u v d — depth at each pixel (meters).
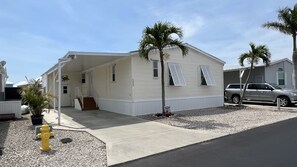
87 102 17.98
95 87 18.44
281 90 17.47
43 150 6.34
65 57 11.27
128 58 13.31
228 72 25.17
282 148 6.20
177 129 9.09
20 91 13.38
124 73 13.77
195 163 5.25
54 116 13.39
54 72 17.34
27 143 7.28
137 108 13.09
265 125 9.70
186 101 15.30
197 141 7.18
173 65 14.59
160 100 14.00
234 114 13.21
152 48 12.09
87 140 7.59
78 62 15.02
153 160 5.57
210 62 17.06
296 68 19.12
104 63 16.08
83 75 21.56
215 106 17.16
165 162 5.41
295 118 11.45
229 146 6.57
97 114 14.11
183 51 12.23
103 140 7.46
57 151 6.37
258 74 22.61
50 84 20.94
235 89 20.17
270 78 22.31
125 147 6.64
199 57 16.27
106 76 16.34
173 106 14.59
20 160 5.64
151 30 11.71
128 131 8.85
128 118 12.15
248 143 6.83
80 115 13.76
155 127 9.58
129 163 5.42
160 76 14.06
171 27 11.74
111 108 15.59
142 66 13.41
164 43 11.90
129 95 13.27
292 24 18.66
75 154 6.09
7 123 11.22
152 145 6.83
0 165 5.31
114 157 5.77
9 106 12.80
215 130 8.83
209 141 7.24
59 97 10.90
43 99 10.98
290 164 4.98
